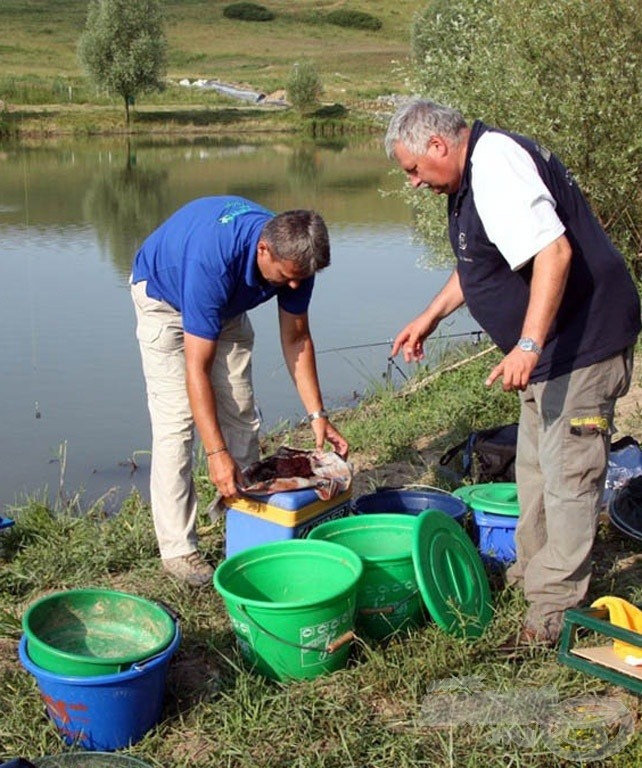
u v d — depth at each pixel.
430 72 9.84
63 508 6.01
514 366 3.44
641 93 9.08
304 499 4.16
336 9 83.12
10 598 4.52
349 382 8.81
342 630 3.65
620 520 4.78
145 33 41.06
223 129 41.84
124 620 3.66
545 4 9.20
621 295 3.69
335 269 13.66
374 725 3.44
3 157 29.77
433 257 11.59
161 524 4.55
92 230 16.83
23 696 3.60
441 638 3.82
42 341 10.12
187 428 4.50
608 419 3.75
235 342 4.64
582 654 3.55
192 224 4.23
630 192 9.32
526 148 3.63
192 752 3.36
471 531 4.61
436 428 6.86
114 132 39.91
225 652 3.90
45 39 65.62
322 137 40.69
